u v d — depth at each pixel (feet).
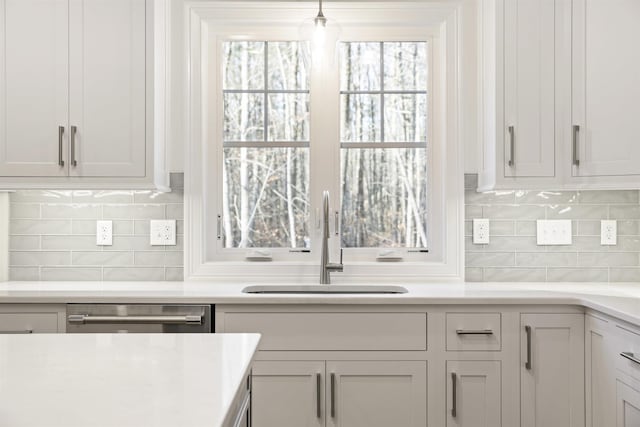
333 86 9.09
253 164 9.23
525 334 7.07
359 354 7.04
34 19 7.89
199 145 8.86
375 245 9.23
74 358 3.75
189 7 8.80
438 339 7.05
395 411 7.06
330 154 9.10
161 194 8.99
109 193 8.98
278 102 9.23
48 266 8.96
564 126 7.96
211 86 9.16
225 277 8.84
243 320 7.07
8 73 7.88
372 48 9.18
